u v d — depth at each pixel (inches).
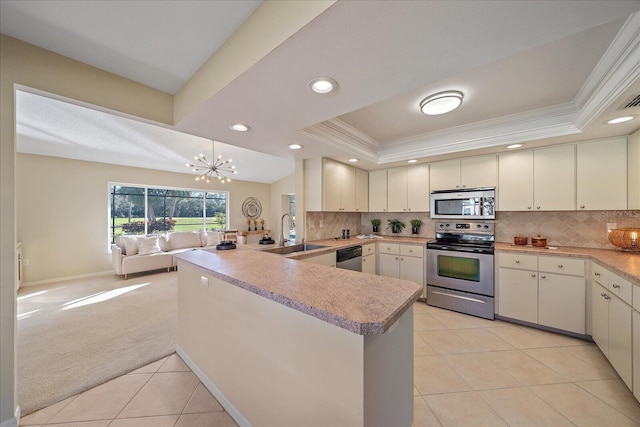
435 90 80.6
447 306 126.6
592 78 71.5
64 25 52.4
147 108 77.1
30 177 174.2
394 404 45.1
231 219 298.0
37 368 80.4
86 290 161.0
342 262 127.3
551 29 39.9
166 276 196.1
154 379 75.2
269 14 45.8
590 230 110.5
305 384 43.6
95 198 201.2
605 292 79.4
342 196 148.5
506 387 69.7
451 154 126.8
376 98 64.6
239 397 59.0
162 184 240.5
